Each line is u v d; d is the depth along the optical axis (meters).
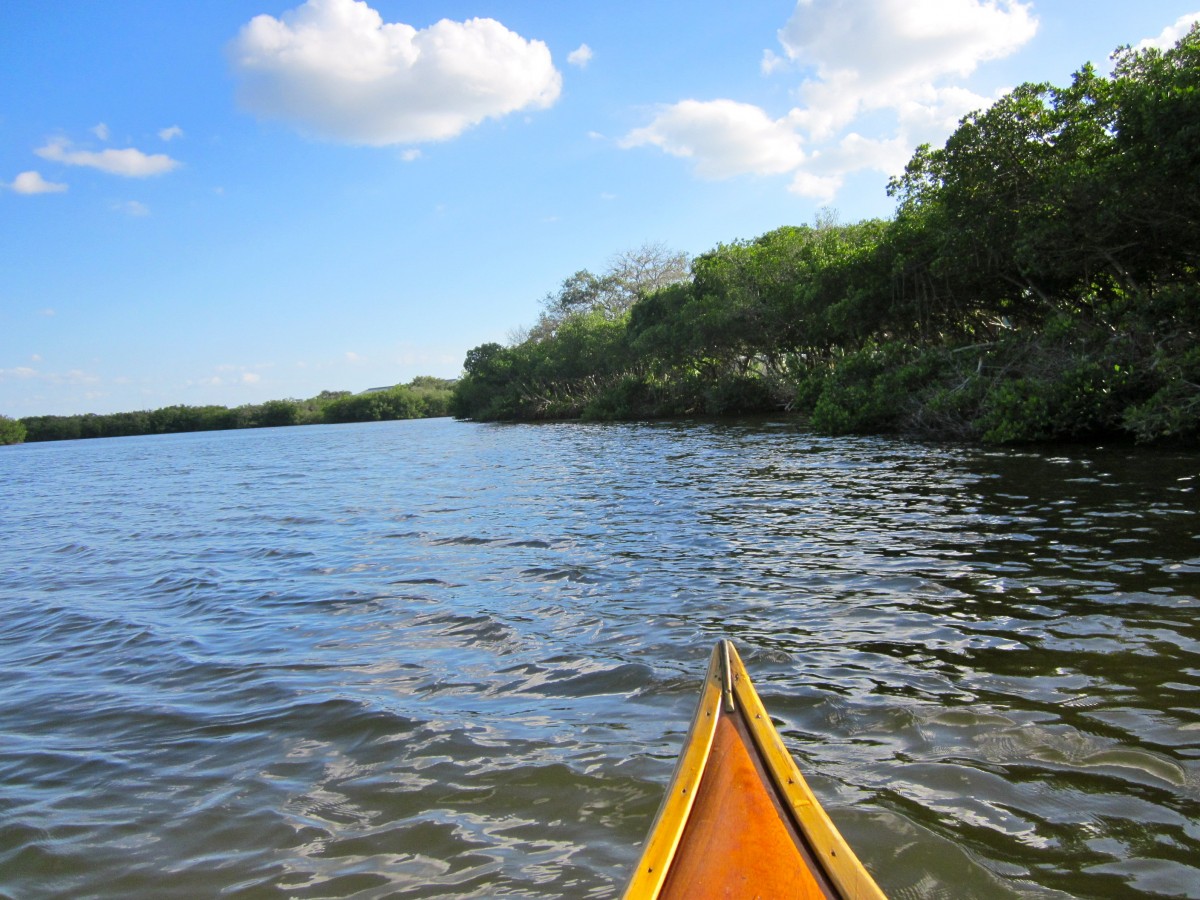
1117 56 20.03
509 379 75.44
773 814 2.77
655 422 43.53
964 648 5.75
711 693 3.28
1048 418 17.48
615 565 9.13
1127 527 8.95
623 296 71.12
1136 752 4.15
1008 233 22.36
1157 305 17.42
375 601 8.26
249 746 4.95
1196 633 5.71
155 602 9.05
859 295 28.38
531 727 4.95
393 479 22.64
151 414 112.75
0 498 25.02
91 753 5.00
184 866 3.70
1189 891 3.12
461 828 3.87
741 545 9.70
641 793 4.08
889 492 12.82
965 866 3.34
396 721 5.14
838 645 6.00
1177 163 16.19
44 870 3.72
